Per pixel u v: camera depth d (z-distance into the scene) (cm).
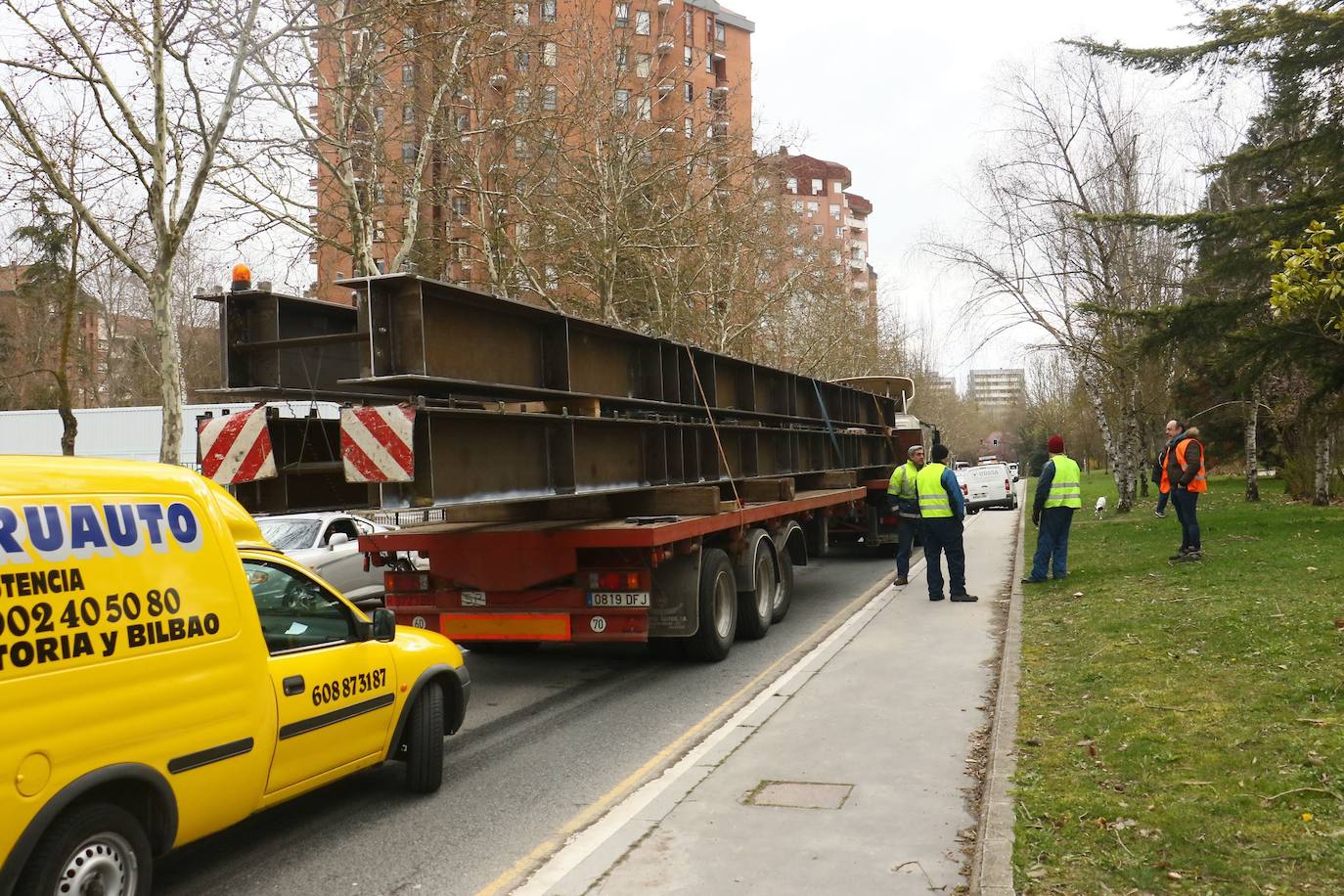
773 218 2872
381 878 464
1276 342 1678
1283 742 548
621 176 2175
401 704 562
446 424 639
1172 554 1475
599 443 848
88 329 4422
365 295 608
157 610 398
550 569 855
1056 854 427
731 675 907
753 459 1223
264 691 452
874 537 1786
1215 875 397
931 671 842
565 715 781
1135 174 2536
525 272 2212
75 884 359
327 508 752
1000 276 2605
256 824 542
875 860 449
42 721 346
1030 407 8069
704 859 456
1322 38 1612
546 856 486
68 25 1302
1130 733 592
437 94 1767
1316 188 1688
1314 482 2562
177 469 434
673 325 2456
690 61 2714
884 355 5484
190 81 1336
